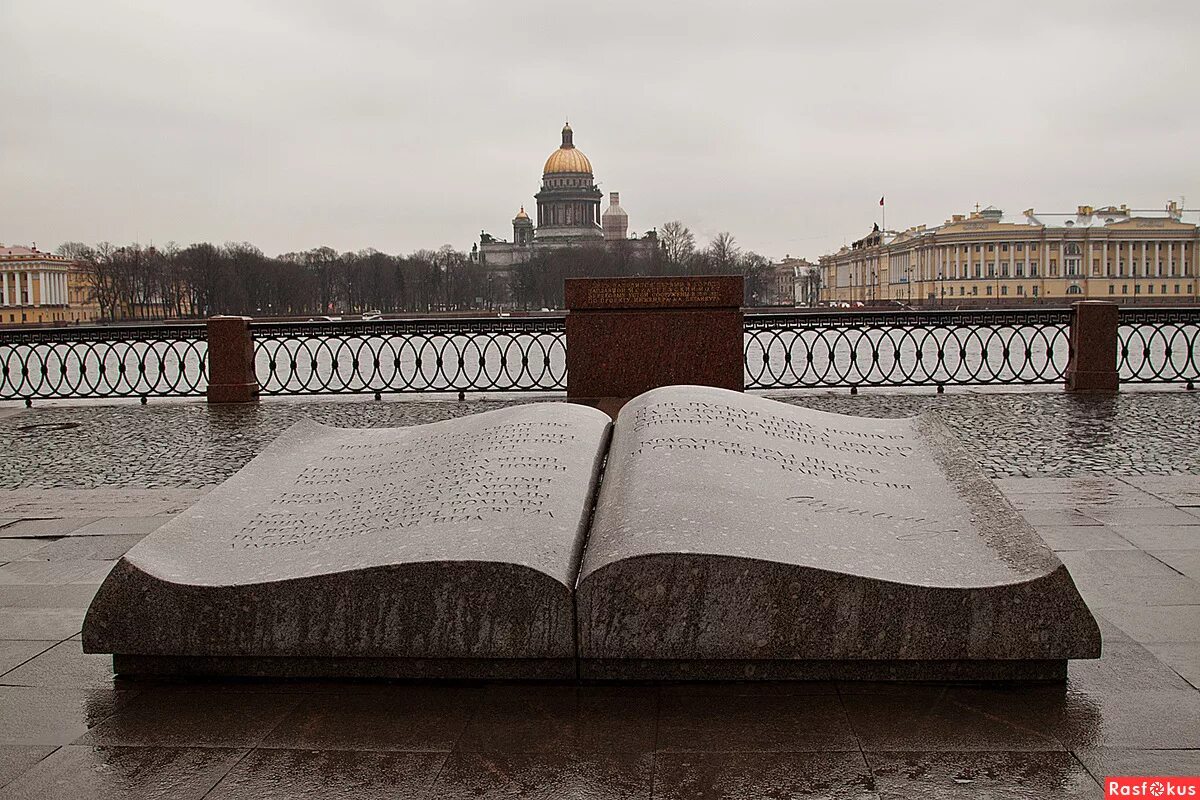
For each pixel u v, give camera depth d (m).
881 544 3.66
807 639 3.40
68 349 16.30
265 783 2.93
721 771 2.93
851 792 2.81
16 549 6.03
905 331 16.20
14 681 3.76
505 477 4.09
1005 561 3.58
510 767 2.97
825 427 4.88
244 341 15.79
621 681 3.50
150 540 3.90
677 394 4.87
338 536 3.93
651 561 3.39
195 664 3.67
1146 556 5.33
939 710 3.28
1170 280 105.88
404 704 3.40
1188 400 13.92
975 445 10.12
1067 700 3.36
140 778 2.98
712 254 119.94
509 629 3.46
